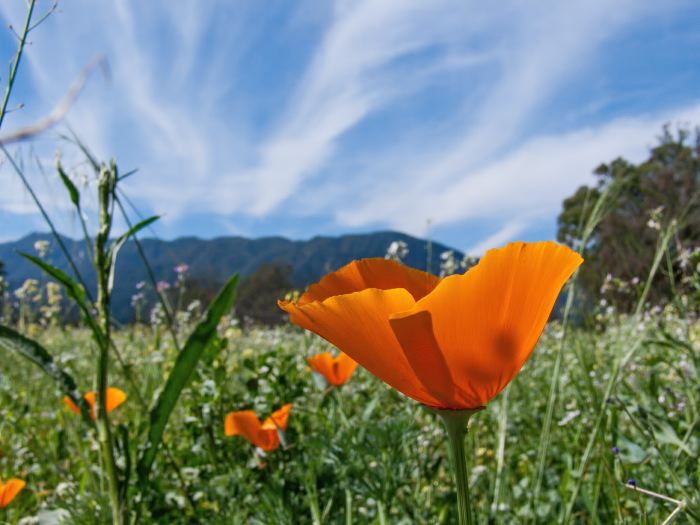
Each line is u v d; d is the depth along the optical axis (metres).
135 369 0.56
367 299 0.10
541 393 0.46
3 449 0.41
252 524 0.27
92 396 0.27
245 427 0.30
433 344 0.10
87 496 0.28
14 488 0.28
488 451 0.39
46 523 0.29
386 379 0.11
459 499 0.11
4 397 0.50
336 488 0.27
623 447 0.24
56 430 0.40
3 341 0.18
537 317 0.11
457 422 0.11
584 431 0.33
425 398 0.11
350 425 0.28
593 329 0.49
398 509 0.29
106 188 0.18
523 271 0.10
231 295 0.19
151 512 0.27
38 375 0.58
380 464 0.25
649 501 0.23
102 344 0.18
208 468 0.34
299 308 0.11
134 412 0.44
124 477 0.19
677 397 0.32
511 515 0.28
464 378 0.11
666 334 0.31
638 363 0.36
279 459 0.32
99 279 0.18
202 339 0.19
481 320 0.10
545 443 0.28
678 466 0.23
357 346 0.11
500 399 0.42
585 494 0.24
